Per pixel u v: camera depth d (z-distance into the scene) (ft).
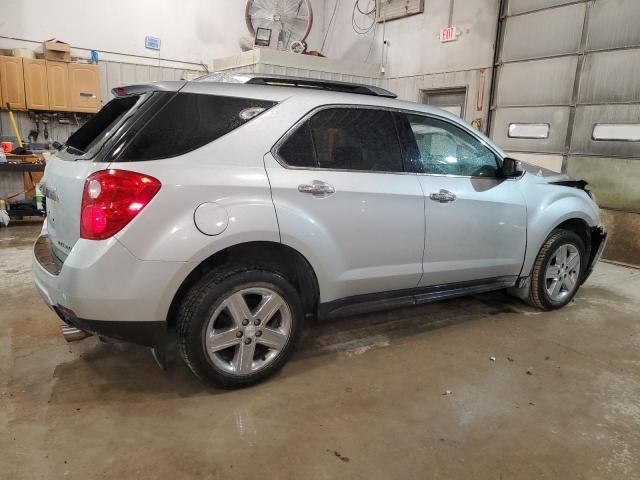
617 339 10.67
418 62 26.18
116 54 24.82
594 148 19.15
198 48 27.12
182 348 7.43
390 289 9.39
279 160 7.79
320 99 8.39
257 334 7.89
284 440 6.73
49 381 8.08
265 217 7.42
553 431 7.19
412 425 7.20
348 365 9.03
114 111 8.07
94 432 6.76
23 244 17.24
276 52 23.94
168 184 6.81
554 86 20.20
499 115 22.49
